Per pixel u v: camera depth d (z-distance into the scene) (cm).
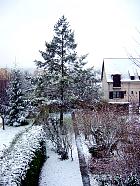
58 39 3694
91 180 1677
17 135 2789
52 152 2336
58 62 3697
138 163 1298
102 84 5775
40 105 3481
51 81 3547
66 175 1798
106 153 1777
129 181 1330
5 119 4022
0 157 1522
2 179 1116
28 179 1333
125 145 1452
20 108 3997
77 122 2930
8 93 4119
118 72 5303
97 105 3612
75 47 3741
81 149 2366
